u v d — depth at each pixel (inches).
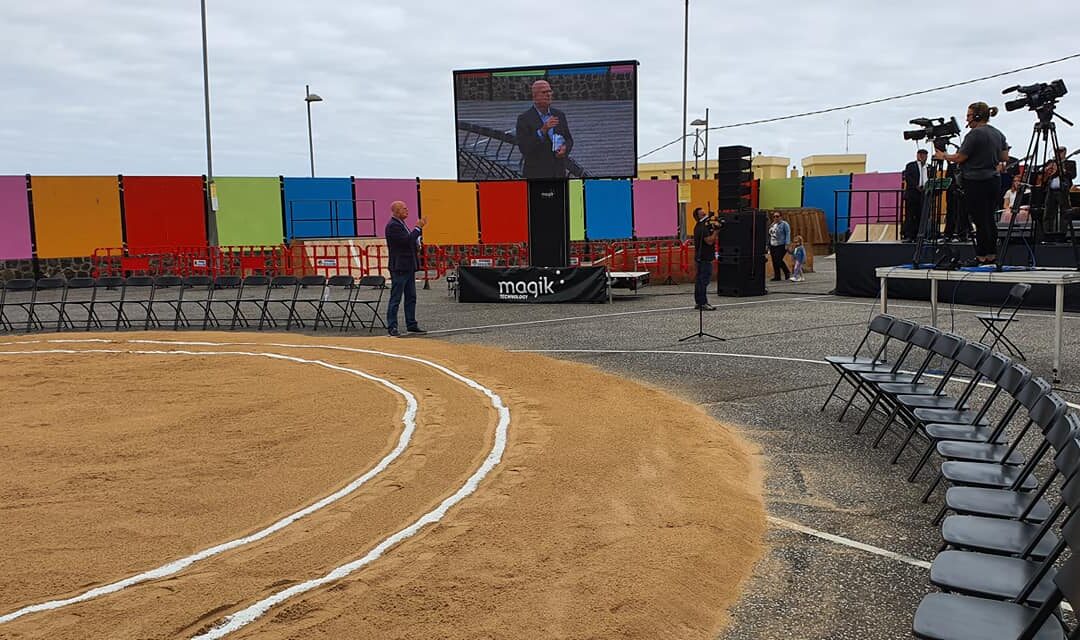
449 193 1139.3
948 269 365.4
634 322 537.0
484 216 1165.7
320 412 293.6
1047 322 480.4
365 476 217.5
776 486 218.5
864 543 180.2
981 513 152.4
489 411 290.4
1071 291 537.0
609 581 153.6
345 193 1072.8
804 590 158.7
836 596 155.9
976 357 228.1
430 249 1085.1
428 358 409.4
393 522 183.0
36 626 136.0
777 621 147.0
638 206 1294.3
